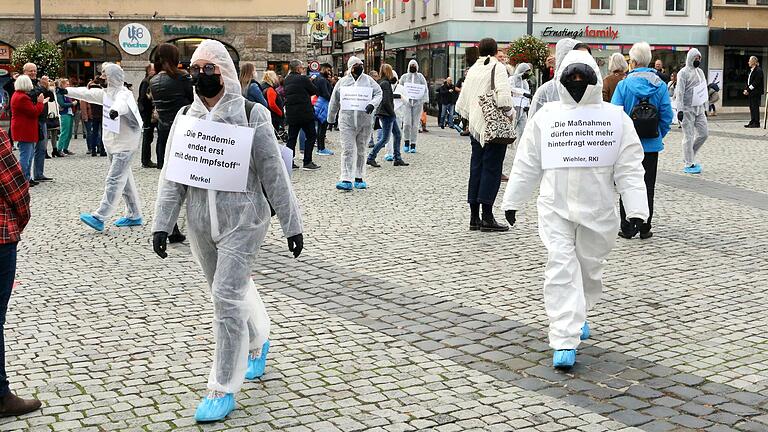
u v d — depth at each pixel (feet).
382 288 25.54
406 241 32.42
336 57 214.48
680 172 51.34
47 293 25.21
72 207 41.91
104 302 24.18
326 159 63.77
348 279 26.71
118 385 17.74
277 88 69.92
